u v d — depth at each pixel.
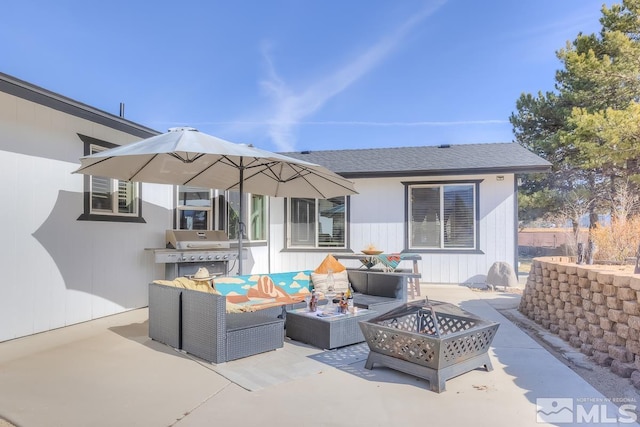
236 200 9.30
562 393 3.43
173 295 4.66
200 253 7.46
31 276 5.29
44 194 5.46
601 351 4.26
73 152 5.90
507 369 4.02
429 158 10.80
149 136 7.28
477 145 11.84
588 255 5.61
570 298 5.07
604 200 15.48
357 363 4.21
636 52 12.66
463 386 3.59
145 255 7.21
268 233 10.66
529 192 17.67
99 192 6.39
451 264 10.05
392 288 5.91
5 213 4.98
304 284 6.32
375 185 10.52
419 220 10.29
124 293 6.77
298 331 5.00
